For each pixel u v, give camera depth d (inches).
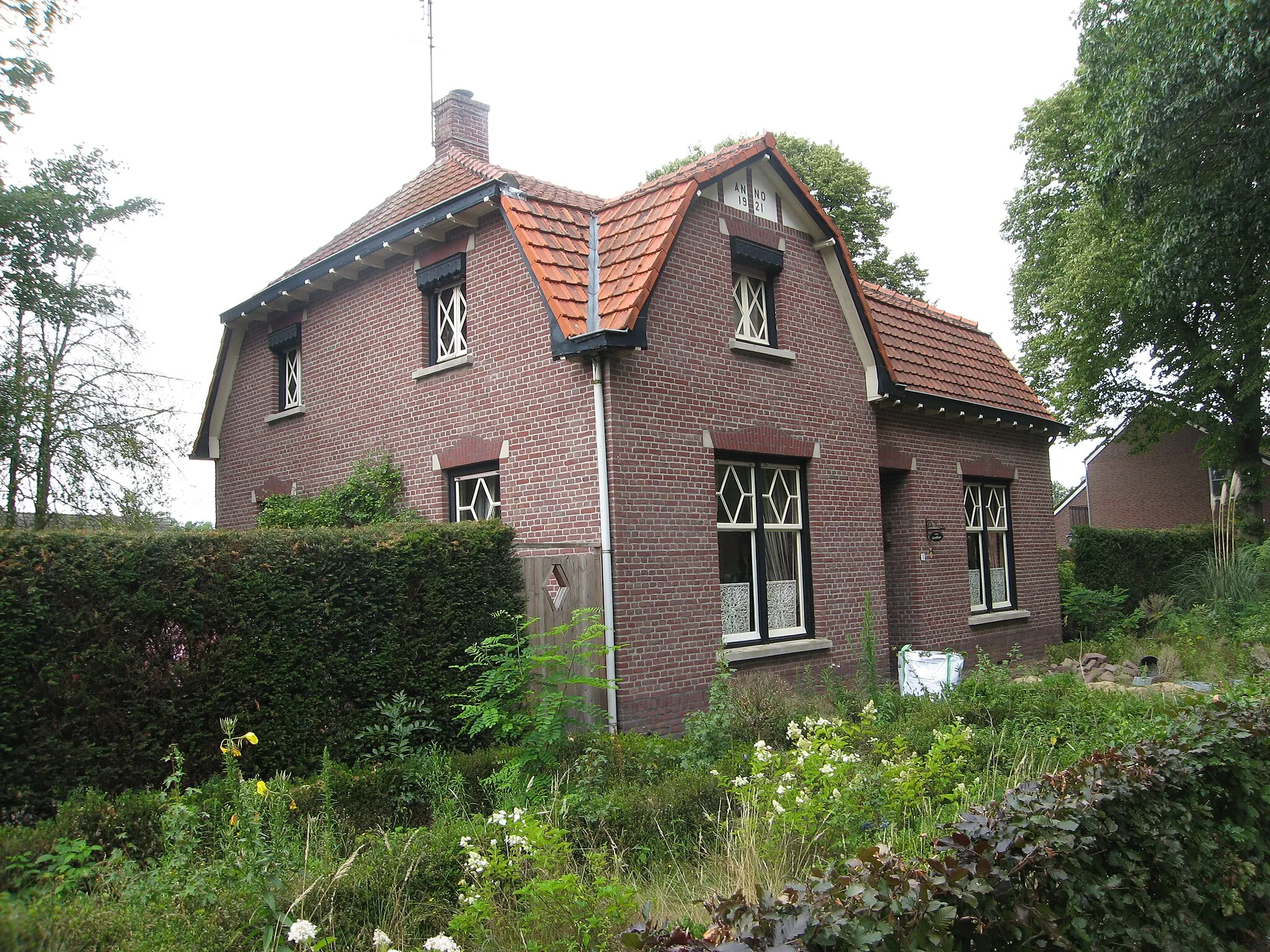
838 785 235.6
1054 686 383.2
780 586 471.5
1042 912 140.6
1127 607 815.7
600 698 369.4
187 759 238.8
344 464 532.4
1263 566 716.7
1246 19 569.3
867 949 113.5
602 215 451.2
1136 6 637.3
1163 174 674.2
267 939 153.1
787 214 492.1
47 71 608.7
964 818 156.8
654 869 225.5
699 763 288.2
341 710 274.8
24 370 596.7
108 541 229.9
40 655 215.9
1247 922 201.5
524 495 418.9
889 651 557.6
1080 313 889.5
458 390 458.3
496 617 307.9
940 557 595.2
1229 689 307.0
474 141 634.2
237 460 630.5
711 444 427.8
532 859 186.9
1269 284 710.5
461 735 299.6
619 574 380.8
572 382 399.2
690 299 427.2
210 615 246.8
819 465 491.2
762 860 212.5
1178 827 192.9
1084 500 1685.5
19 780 210.8
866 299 559.8
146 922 155.5
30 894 165.5
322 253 582.9
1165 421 964.0
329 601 273.3
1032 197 1055.6
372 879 182.4
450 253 465.7
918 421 592.7
